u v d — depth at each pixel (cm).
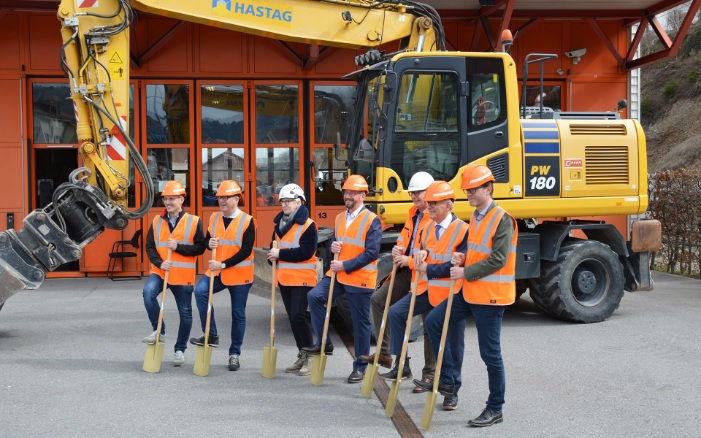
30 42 1263
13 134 1262
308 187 1351
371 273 642
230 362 689
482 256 516
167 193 687
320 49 1336
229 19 858
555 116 946
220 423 534
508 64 847
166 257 688
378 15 905
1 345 790
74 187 771
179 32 1305
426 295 593
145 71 1296
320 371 637
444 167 826
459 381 573
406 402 589
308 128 1343
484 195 520
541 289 908
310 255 664
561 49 1409
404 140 812
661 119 3294
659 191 1405
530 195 875
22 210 1266
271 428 524
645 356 735
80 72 788
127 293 1141
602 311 909
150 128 1309
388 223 811
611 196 917
